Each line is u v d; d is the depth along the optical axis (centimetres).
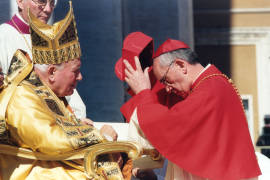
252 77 5888
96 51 2684
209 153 970
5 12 1980
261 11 5841
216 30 5859
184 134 974
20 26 1406
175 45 1056
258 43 5866
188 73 1042
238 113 1012
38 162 898
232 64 5888
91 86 2642
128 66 1057
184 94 1064
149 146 1052
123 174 998
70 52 936
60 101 944
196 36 5888
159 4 3028
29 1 1368
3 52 1388
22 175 886
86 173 871
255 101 5819
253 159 993
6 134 881
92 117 2631
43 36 914
